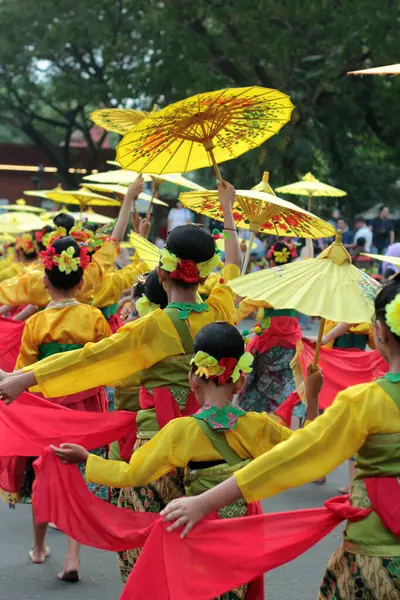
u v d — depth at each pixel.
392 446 3.37
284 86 25.66
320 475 3.37
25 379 4.37
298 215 5.06
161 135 4.61
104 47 29.89
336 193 10.91
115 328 8.20
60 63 35.47
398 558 3.37
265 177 5.11
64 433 5.08
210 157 4.78
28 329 5.93
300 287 3.62
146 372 4.52
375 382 3.43
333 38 24.66
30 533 7.15
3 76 36.06
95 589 5.98
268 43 25.47
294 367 6.64
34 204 32.50
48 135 48.91
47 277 5.96
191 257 4.39
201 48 27.11
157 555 3.60
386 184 31.36
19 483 6.26
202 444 3.87
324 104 27.39
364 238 22.98
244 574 3.64
